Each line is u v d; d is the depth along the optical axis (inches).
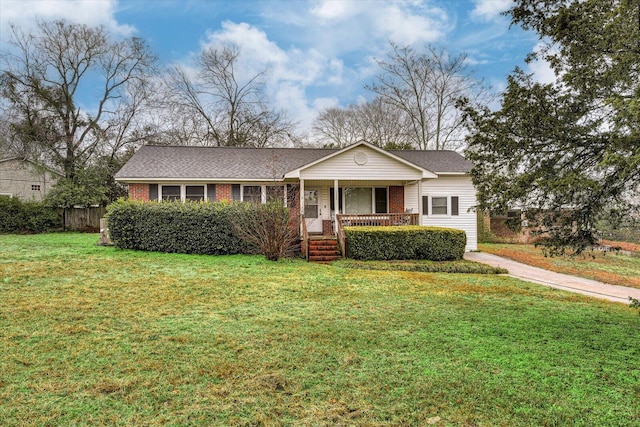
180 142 1187.9
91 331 215.9
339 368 172.4
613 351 198.2
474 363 179.2
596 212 210.5
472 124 246.4
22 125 906.1
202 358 181.2
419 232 544.1
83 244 570.3
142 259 458.6
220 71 1230.3
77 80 972.6
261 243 497.4
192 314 254.8
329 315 259.0
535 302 313.9
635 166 163.2
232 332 219.6
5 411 132.6
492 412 136.2
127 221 522.0
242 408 137.6
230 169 676.1
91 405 137.9
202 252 522.3
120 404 138.9
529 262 592.4
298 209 626.8
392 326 235.6
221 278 374.6
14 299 276.4
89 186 879.7
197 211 524.4
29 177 1081.4
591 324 249.8
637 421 130.7
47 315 241.8
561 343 209.2
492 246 800.3
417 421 130.6
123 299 287.3
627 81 186.2
